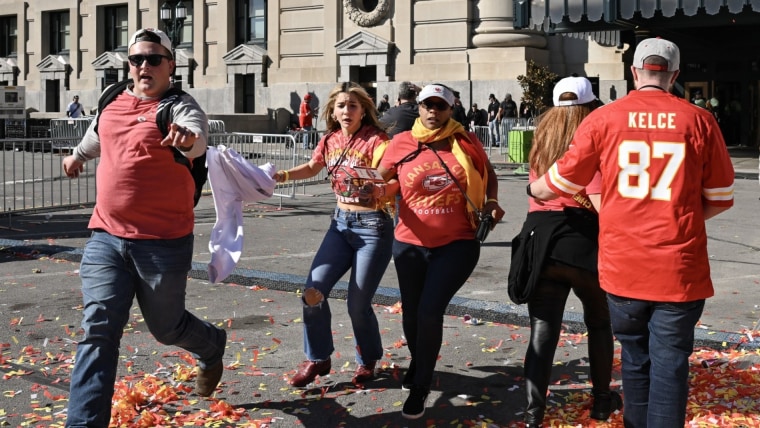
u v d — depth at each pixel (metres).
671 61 3.99
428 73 31.05
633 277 3.91
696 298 3.88
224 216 4.98
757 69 28.03
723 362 5.78
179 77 37.66
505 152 26.25
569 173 4.05
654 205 3.88
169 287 4.50
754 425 4.63
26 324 7.05
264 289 8.40
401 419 4.96
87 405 4.13
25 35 42.34
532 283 4.53
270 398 5.30
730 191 3.96
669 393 3.89
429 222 5.06
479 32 30.17
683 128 3.87
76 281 8.77
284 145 17.28
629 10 20.98
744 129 28.48
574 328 6.74
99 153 4.83
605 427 4.72
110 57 38.81
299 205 15.30
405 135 5.21
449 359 6.08
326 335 5.45
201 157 4.58
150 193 4.43
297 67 34.34
